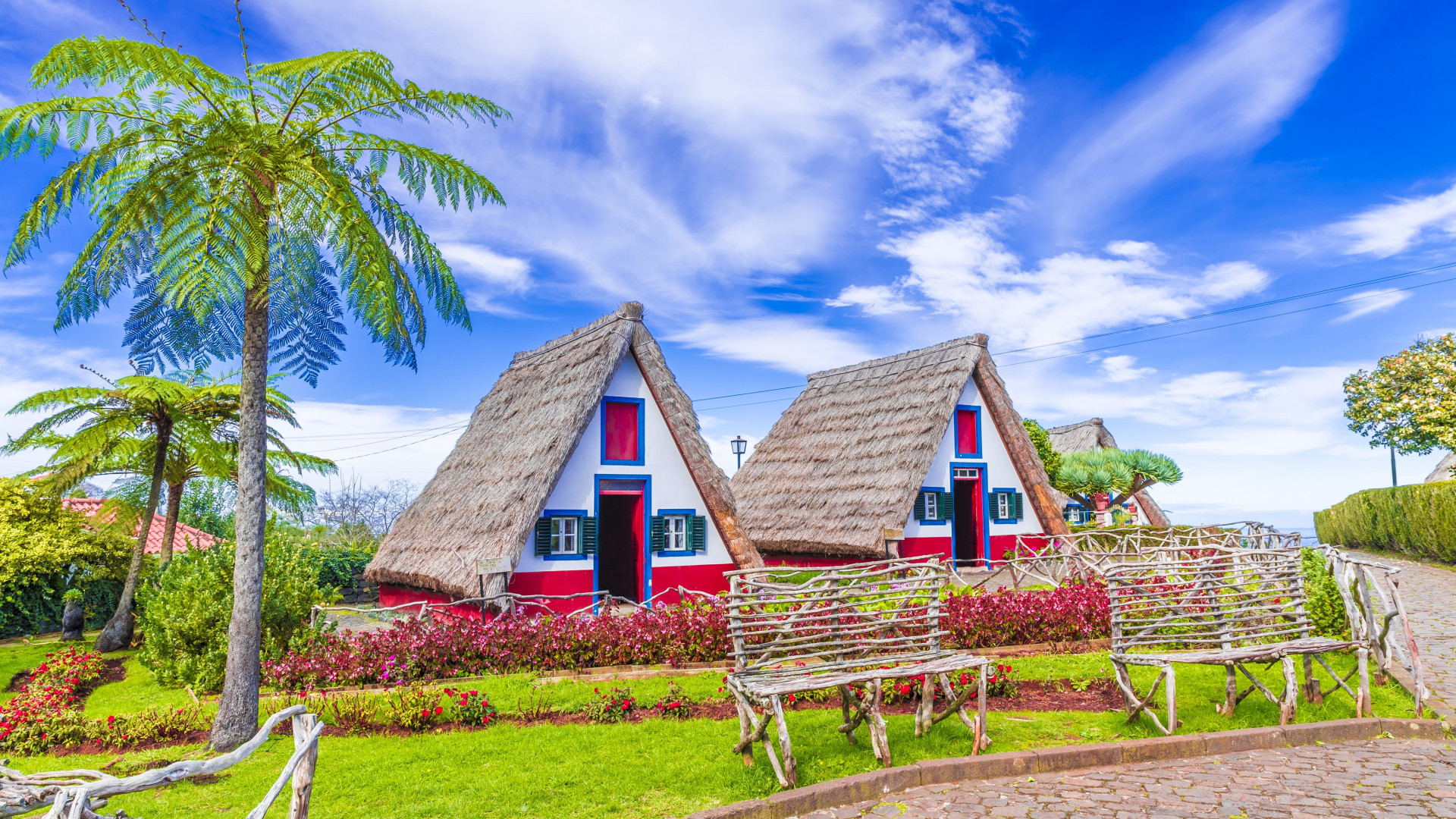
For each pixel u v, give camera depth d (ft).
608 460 46.80
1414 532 63.21
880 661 20.81
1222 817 15.37
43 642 46.93
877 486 57.00
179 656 30.30
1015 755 18.40
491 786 17.63
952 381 59.98
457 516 47.50
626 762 19.11
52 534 48.26
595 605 36.29
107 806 17.21
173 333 23.26
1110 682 26.58
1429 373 84.94
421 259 25.66
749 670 19.48
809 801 16.25
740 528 48.83
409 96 23.22
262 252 20.45
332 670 28.58
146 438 44.88
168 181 20.07
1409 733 20.74
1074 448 101.96
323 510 95.71
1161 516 88.53
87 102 20.34
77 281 21.98
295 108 22.49
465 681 28.55
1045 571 49.42
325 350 24.61
